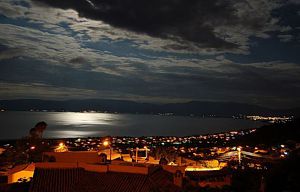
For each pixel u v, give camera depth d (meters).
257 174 20.92
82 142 82.19
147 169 20.77
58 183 19.78
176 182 19.08
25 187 24.50
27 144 43.88
